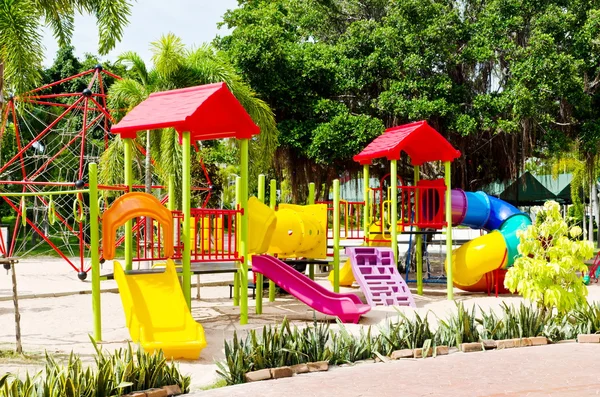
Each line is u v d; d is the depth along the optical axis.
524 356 8.64
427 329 9.16
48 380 6.08
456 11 22.53
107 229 10.17
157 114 11.48
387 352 8.78
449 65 21.56
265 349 7.77
